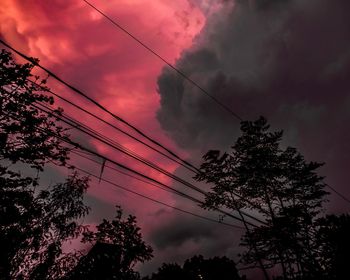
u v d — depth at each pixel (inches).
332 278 554.6
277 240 608.7
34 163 373.1
